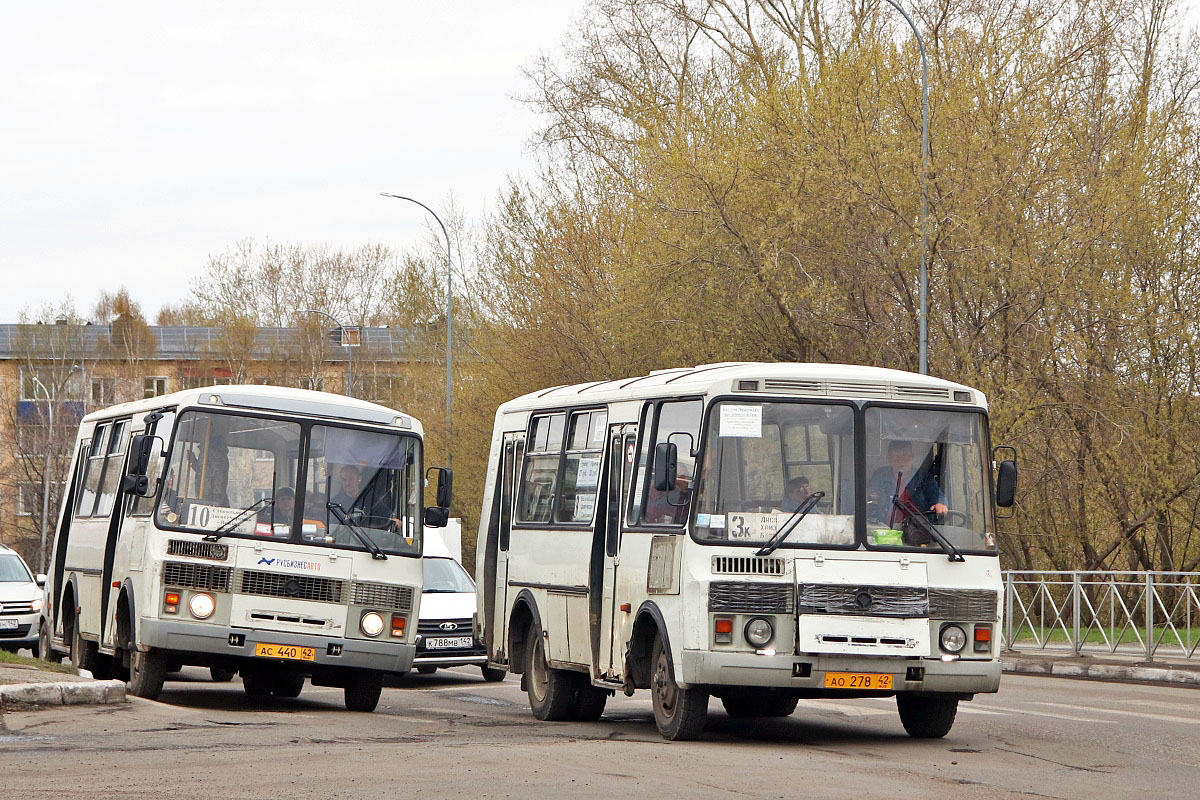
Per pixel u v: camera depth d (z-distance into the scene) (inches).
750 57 3826.3
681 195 3063.5
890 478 1190.3
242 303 6904.5
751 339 3122.5
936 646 1167.6
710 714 1517.0
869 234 2910.9
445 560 2237.9
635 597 1268.5
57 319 7224.4
